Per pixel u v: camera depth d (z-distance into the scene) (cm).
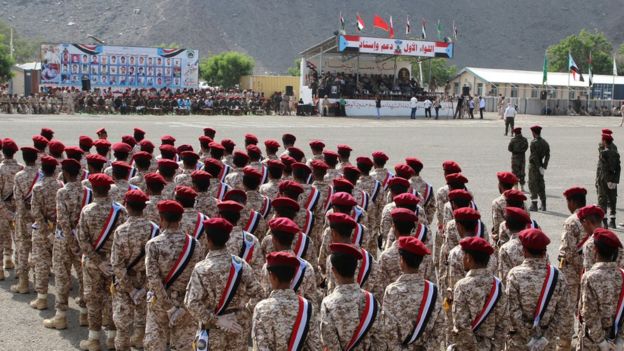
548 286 745
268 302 638
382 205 1345
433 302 677
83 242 952
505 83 8269
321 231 1211
